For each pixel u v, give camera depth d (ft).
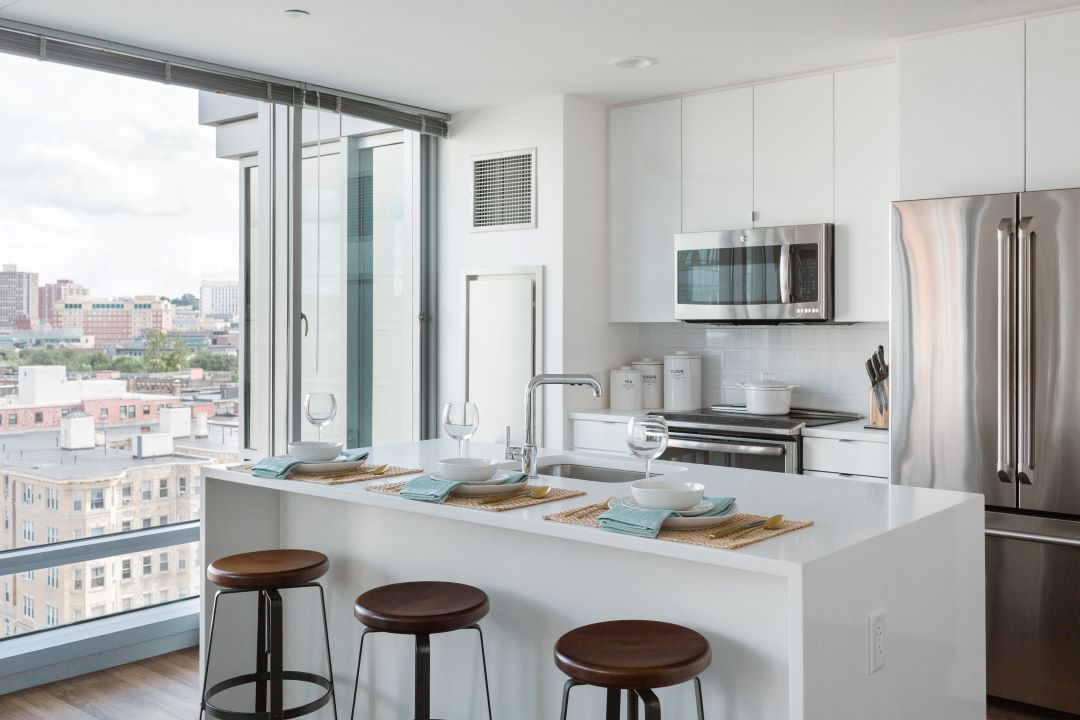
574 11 12.05
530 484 9.16
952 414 11.89
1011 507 11.48
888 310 14.07
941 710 7.80
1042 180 11.80
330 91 15.78
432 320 18.02
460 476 8.61
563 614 8.34
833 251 14.64
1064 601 11.05
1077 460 10.96
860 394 15.66
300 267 15.44
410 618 7.72
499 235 17.04
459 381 17.60
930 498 8.34
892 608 7.03
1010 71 12.04
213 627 9.96
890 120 14.05
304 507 10.81
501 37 13.11
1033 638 11.28
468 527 9.09
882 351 15.34
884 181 14.10
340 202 16.28
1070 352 10.98
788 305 14.87
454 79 15.24
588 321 16.79
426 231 17.92
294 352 15.31
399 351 17.42
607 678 6.34
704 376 17.43
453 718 9.27
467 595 8.32
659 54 13.89
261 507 11.00
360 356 16.65
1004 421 11.42
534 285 16.56
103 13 11.90
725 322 15.99
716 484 9.15
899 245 12.31
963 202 11.78
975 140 12.30
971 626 8.34
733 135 15.64
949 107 12.51
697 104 16.03
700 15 12.16
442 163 17.87
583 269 16.66
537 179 16.51
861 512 7.71
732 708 7.23
